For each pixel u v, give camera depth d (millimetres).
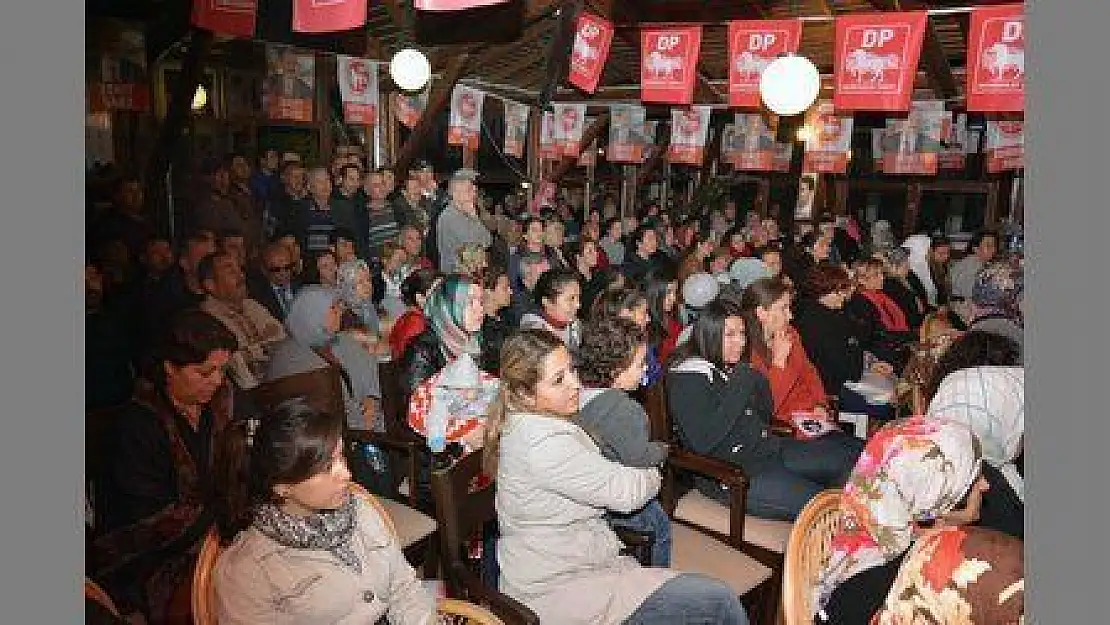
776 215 11938
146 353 2592
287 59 5945
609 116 10055
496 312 4305
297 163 5559
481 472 2303
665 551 2492
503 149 8883
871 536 1677
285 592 1621
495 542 2352
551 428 2105
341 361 3369
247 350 3760
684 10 5785
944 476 1623
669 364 3166
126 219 3803
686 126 8930
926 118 8539
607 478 2080
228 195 5074
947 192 11680
